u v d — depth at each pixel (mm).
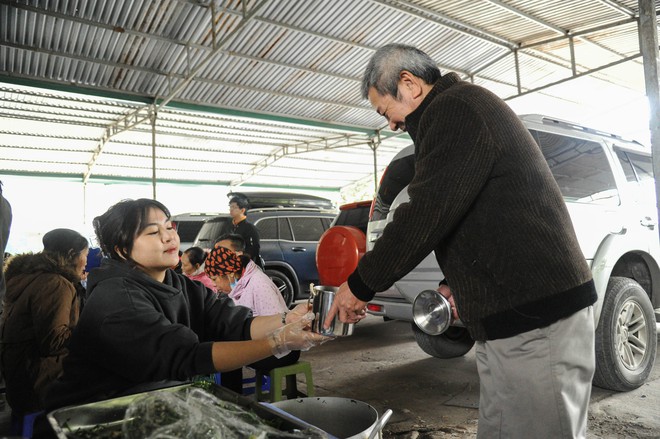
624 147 4383
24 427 1884
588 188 3713
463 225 1498
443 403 3463
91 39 9148
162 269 1692
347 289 1510
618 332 3508
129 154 15805
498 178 1440
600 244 3547
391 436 2924
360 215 6129
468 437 2850
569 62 12602
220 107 12438
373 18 9812
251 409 1168
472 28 10641
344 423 1676
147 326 1429
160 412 1059
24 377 2543
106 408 1134
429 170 1454
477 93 1503
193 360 1396
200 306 1868
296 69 11219
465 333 4504
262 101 12633
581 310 1479
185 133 14656
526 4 9836
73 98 11156
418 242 1421
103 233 1642
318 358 4961
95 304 1494
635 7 9852
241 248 3625
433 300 2496
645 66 3275
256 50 10297
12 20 8273
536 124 3672
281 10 9180
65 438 940
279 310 3328
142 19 8875
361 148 17812
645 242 3904
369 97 1801
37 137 13820
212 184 19406
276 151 17453
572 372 1460
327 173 20562
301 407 1701
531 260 1413
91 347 1488
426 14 9984
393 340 5699
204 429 955
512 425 1506
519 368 1463
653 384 3678
